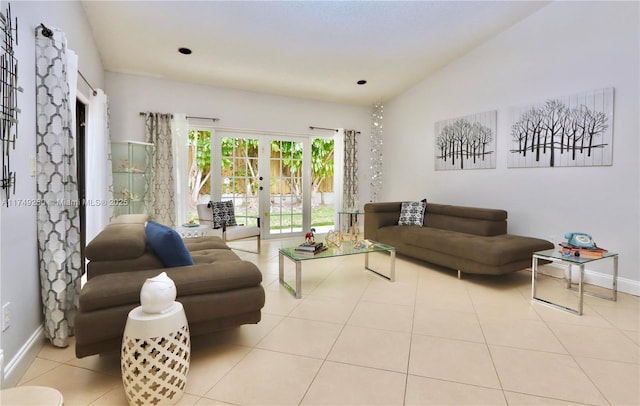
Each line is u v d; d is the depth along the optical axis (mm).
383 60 4520
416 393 1594
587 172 3234
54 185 1980
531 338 2148
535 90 3672
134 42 3754
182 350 1521
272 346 2041
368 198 6504
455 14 3580
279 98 5680
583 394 1587
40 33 1938
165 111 4828
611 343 2080
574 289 3125
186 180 4852
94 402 1523
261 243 5363
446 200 4914
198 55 4117
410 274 3662
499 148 4094
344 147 6164
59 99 1997
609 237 3094
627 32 2926
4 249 1553
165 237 2006
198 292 1826
